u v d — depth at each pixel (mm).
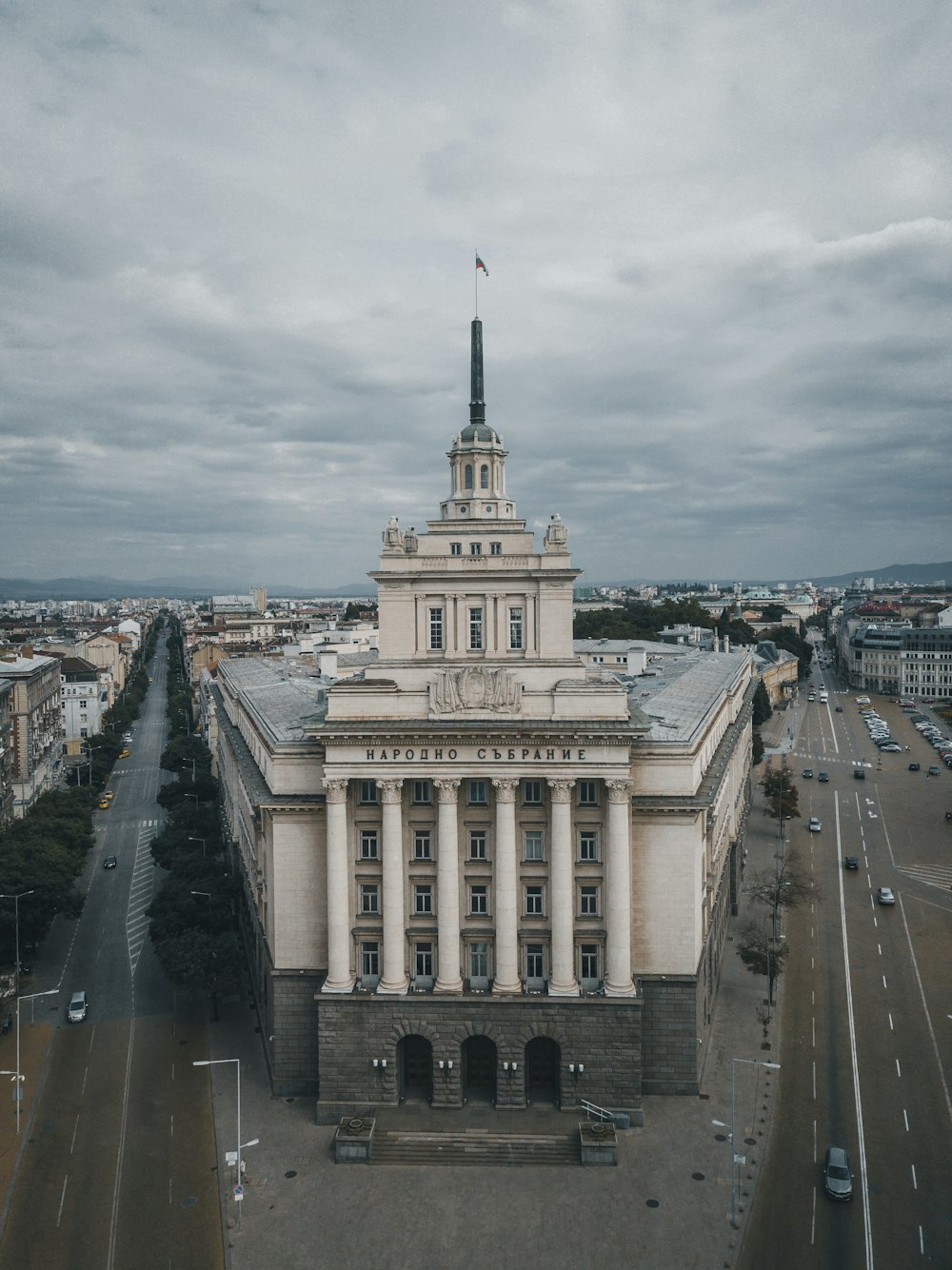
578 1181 69875
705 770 92875
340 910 78500
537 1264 61469
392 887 78250
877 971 105250
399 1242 63844
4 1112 80562
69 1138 76875
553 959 77875
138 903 135875
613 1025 76938
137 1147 75500
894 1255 61500
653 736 82812
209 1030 95750
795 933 116875
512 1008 77438
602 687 77125
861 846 154750
